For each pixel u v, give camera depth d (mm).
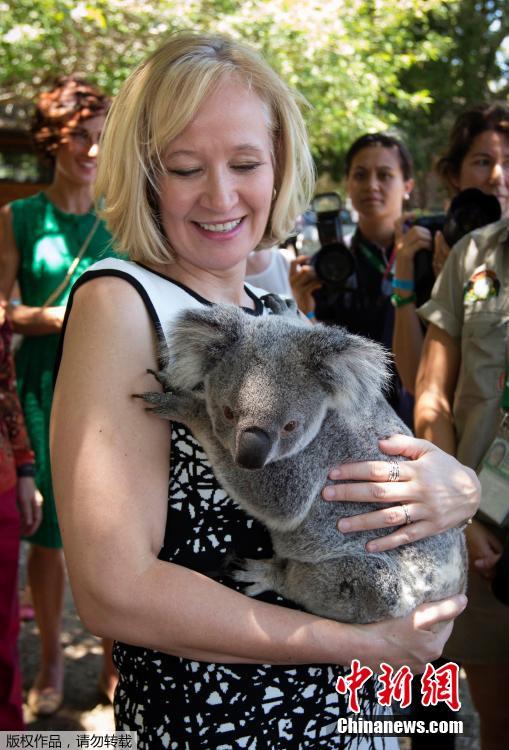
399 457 2062
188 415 1812
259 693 1787
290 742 1809
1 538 3104
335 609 1987
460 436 2992
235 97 1896
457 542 2205
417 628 1881
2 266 4125
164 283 1943
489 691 3010
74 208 4148
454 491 1992
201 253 1986
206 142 1867
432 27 14414
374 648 1807
